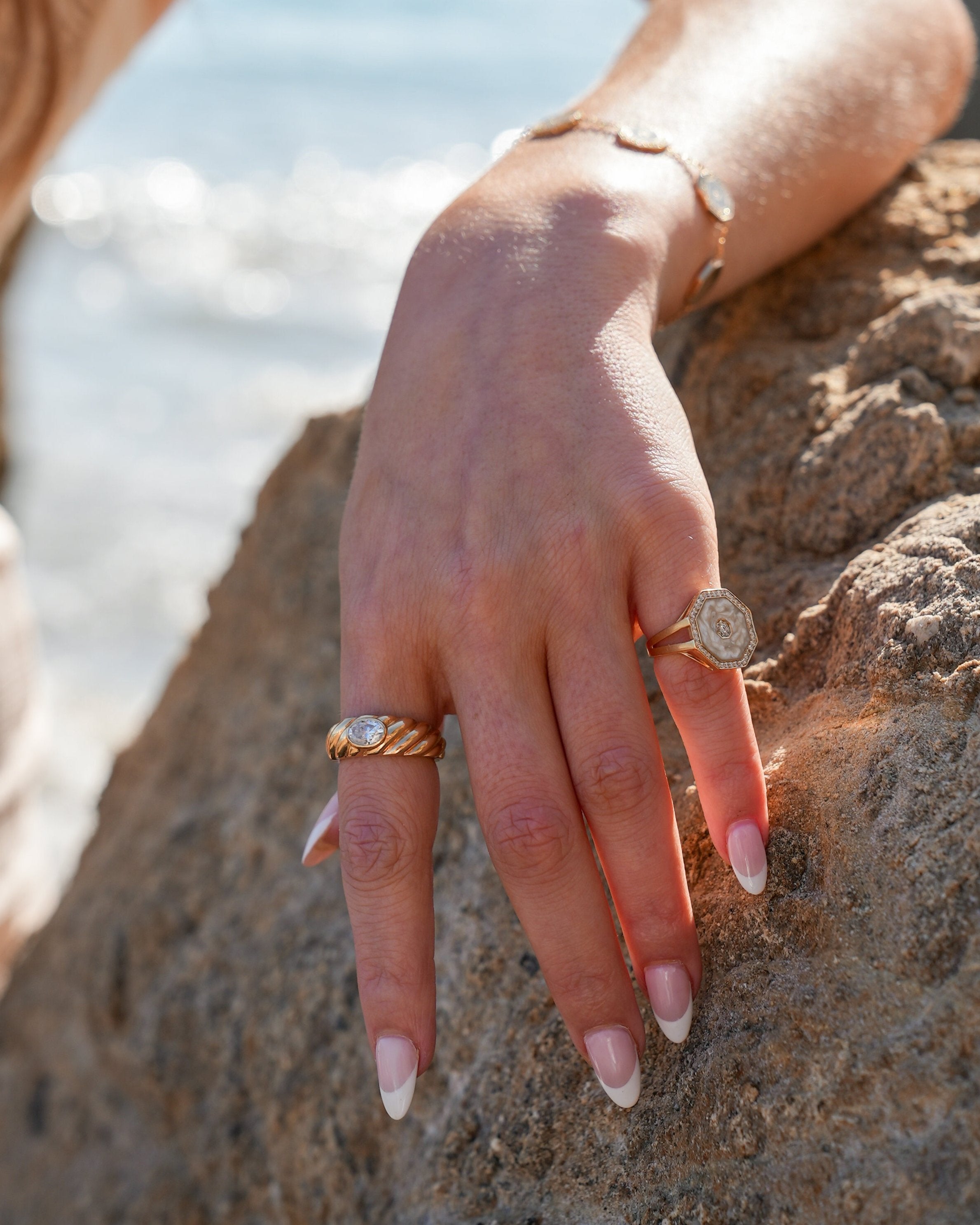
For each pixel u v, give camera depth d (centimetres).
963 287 49
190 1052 54
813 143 50
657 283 45
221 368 325
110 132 663
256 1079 51
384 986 40
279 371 324
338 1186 48
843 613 43
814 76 50
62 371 311
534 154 47
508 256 44
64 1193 58
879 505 46
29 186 74
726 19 52
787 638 45
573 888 40
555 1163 42
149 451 264
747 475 49
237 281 418
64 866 137
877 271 51
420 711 41
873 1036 38
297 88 844
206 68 899
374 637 42
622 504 41
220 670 66
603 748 40
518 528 41
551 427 42
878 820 39
